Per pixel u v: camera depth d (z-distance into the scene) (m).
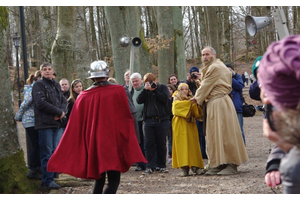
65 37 15.06
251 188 5.43
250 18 6.03
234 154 6.62
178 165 6.88
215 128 6.66
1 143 6.08
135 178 6.93
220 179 6.25
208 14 20.11
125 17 13.51
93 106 4.56
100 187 4.66
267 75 1.57
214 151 6.68
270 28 20.53
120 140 4.55
